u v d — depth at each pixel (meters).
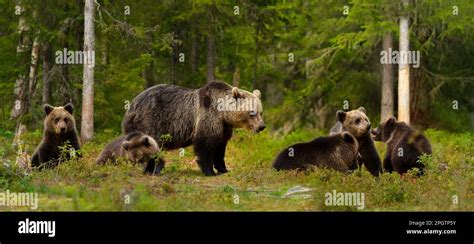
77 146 16.70
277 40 31.64
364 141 15.73
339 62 32.38
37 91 27.75
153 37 27.17
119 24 24.86
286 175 14.77
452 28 26.86
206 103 16.66
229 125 16.84
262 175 15.37
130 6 26.59
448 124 30.72
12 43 26.59
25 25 25.91
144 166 15.63
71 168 14.91
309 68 31.45
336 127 17.30
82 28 26.09
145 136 15.68
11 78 26.56
